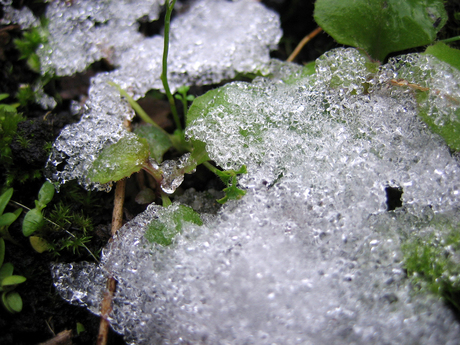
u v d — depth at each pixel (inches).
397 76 3.9
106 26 4.9
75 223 3.9
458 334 3.2
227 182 3.6
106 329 3.5
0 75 4.6
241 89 3.9
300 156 3.6
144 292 3.4
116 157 3.7
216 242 3.4
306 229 3.4
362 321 3.2
